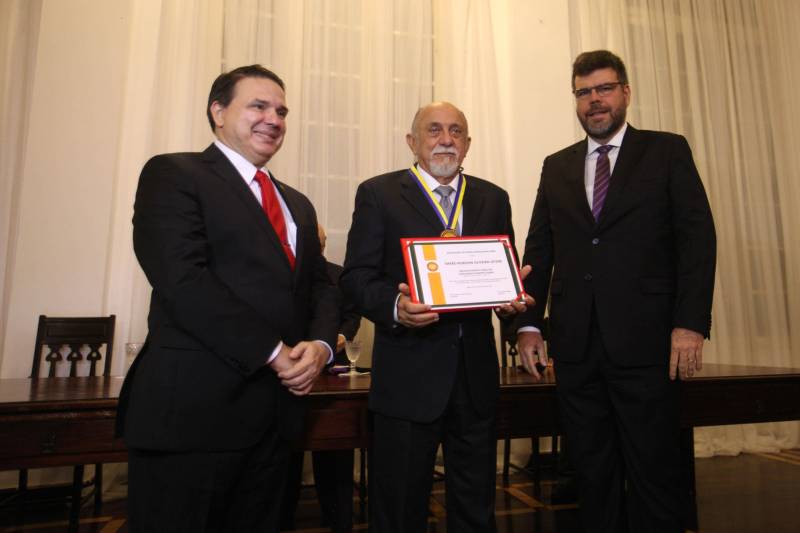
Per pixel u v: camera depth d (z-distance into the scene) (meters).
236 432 1.17
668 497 1.45
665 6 4.42
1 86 3.15
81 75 3.27
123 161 3.33
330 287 1.56
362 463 2.77
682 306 1.46
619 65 1.66
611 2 4.28
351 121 3.71
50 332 2.85
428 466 1.41
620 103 1.63
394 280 1.52
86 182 3.22
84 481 2.94
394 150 3.75
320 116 3.64
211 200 1.23
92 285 3.18
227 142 1.36
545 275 1.80
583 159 1.73
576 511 2.64
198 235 1.20
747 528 2.38
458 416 1.44
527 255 1.82
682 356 1.42
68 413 1.44
